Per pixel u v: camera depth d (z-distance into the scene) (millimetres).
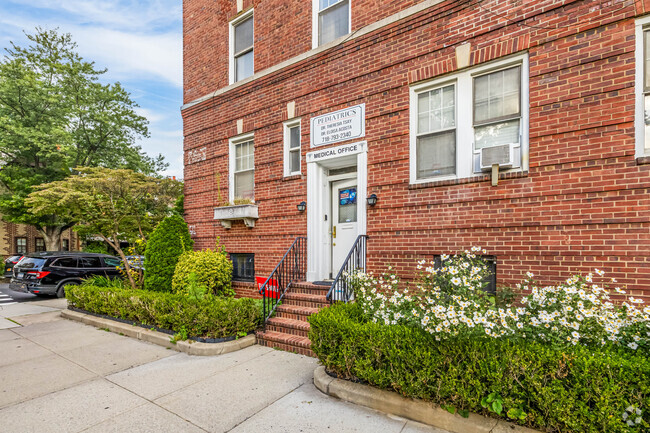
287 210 7008
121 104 22062
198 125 8844
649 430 2291
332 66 6418
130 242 10156
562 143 4344
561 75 4387
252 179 7883
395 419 3113
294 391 3709
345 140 6203
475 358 2883
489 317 3100
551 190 4387
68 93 20406
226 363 4578
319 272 6555
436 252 5160
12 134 18219
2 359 4926
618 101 4043
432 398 3074
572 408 2514
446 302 3451
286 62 7059
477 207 4875
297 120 6938
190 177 9000
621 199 3975
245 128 7785
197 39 9086
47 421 3166
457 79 5188
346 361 3564
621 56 4047
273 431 2939
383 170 5746
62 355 5059
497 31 4848
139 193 8805
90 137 21266
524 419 2711
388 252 5602
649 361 2551
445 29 5254
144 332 5828
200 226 8680
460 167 5094
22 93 18766
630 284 3875
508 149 4555
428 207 5273
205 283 7016
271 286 6453
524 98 4652
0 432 2988
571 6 4348
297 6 7074
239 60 8328
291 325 5309
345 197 6707
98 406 3438
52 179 19328
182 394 3672
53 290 10641
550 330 3037
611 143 4059
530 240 4480
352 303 4828
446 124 5332
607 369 2463
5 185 18656
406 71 5586
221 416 3203
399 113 5641
